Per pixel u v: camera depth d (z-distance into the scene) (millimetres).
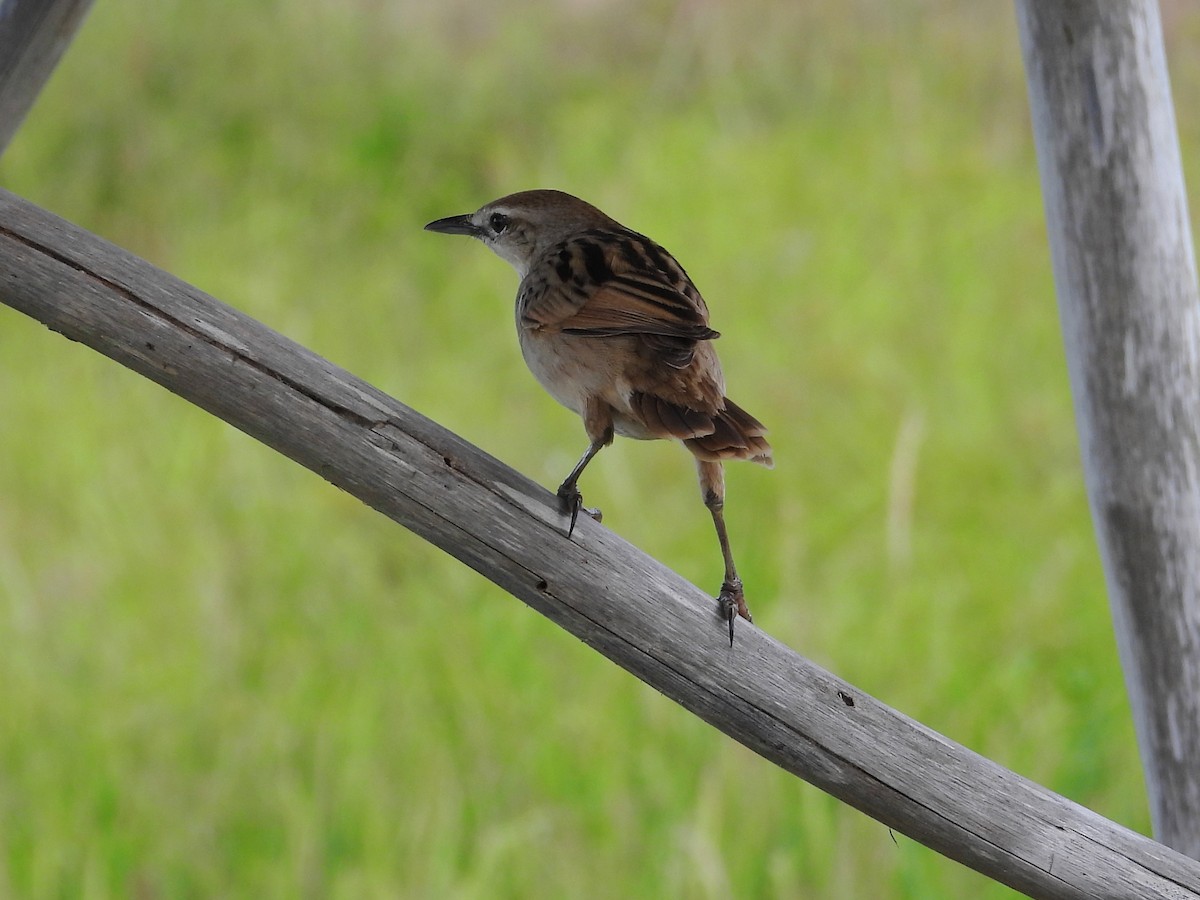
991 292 16219
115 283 5168
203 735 9742
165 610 11031
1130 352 5828
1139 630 6023
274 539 12070
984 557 11727
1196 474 5879
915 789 5410
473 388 14688
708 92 22656
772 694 5383
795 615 10656
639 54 24000
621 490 12609
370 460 5262
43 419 13984
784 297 16219
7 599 11031
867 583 11406
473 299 16859
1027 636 10719
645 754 9398
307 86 21406
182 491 12750
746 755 9328
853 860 8625
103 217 18766
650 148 20359
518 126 21562
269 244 18031
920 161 19594
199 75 21062
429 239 18719
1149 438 5863
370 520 12453
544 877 8539
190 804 9164
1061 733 9594
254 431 5273
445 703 10047
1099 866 5434
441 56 22953
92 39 20938
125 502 12477
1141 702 6094
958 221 18000
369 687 10195
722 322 15703
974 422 13609
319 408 5230
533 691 10039
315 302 16594
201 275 17125
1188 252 5855
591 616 5359
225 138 20578
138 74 20719
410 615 11133
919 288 16359
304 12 22625
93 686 10164
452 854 8602
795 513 12211
